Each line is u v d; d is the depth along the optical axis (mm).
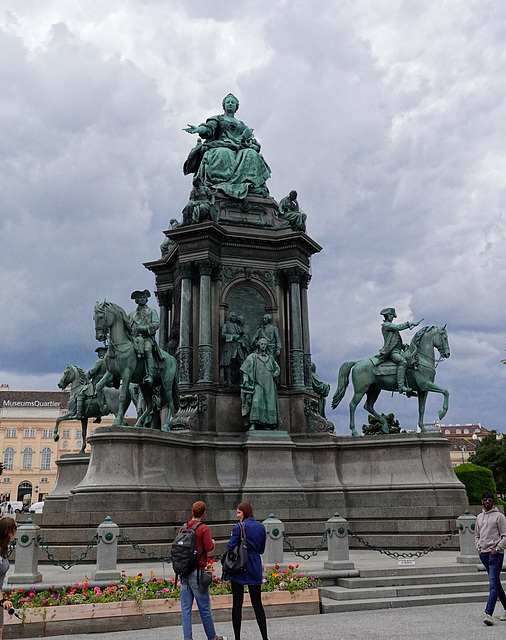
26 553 14320
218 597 13070
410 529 23375
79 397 31344
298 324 28703
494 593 12445
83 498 20906
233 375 27891
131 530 19047
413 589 15375
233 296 29047
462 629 11945
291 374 28484
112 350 23594
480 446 72188
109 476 21547
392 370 27953
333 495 25797
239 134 32312
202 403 26484
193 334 27969
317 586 15352
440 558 19625
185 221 28594
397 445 26141
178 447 24141
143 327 24062
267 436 26031
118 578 14492
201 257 28016
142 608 12383
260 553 10602
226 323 28141
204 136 32062
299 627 12188
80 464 29781
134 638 11398
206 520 22250
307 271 30109
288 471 25734
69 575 15938
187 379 27344
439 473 25672
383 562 18547
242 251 29219
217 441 25906
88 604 12141
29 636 11633
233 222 29359
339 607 14016
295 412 27875
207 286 27797
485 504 13000
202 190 28922
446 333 28359
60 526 19953
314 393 28609
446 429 132125
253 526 10609
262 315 29203
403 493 25250
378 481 25984
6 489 111688
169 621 12500
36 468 112812
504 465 66938
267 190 31344
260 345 27203
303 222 29859
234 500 24938
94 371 31141
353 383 28531
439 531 23000
